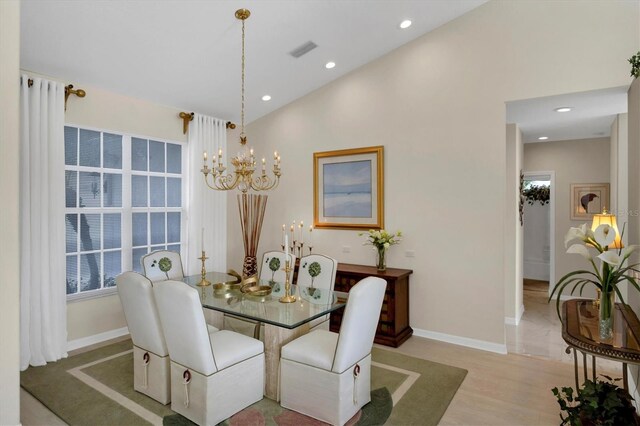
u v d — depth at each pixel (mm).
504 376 3203
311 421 2496
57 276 3516
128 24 3127
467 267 3914
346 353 2412
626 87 3213
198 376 2418
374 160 4480
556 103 3750
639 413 2516
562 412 2643
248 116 5387
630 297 3094
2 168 2268
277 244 5367
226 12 3191
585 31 3344
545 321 4832
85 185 3963
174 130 4734
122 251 4285
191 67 3908
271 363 2803
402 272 4098
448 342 4016
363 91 4578
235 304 2986
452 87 3990
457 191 3967
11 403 2287
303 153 5098
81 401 2748
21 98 3291
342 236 4766
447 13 3840
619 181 4320
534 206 7332
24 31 2986
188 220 4883
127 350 3736
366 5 3469
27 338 3299
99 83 3877
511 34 3672
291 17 3436
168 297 2428
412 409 2658
